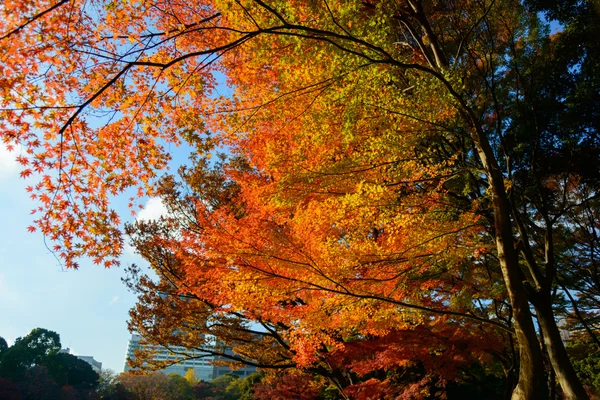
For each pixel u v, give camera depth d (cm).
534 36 660
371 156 478
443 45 653
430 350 728
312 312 535
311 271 490
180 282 767
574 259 800
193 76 431
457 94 439
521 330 396
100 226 442
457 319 745
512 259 433
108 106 421
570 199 766
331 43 355
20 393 4125
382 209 502
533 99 671
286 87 462
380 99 445
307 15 373
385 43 403
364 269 532
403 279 552
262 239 500
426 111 461
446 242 533
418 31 698
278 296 516
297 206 525
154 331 862
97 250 453
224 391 5931
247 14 371
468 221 541
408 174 527
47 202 423
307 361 579
